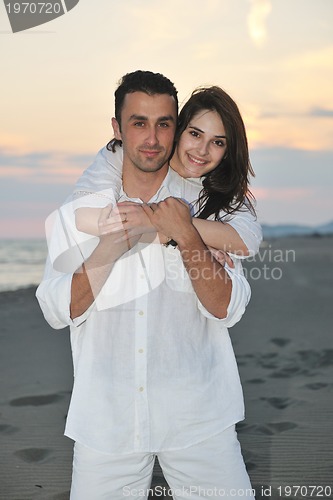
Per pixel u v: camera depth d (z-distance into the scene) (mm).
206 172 2598
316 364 5410
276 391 4715
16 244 24641
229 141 2576
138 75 2354
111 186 2475
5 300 9398
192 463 2381
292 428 4027
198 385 2379
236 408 2426
